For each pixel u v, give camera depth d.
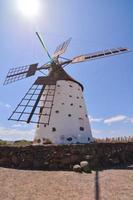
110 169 14.23
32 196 9.16
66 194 9.41
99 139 22.11
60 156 14.34
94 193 9.55
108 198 8.95
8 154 14.87
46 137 18.83
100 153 15.55
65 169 13.80
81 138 19.19
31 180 11.37
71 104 19.97
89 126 20.73
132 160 18.03
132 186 10.54
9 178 11.65
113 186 10.51
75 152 14.48
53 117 19.30
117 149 17.28
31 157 14.46
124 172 13.36
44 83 20.05
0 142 21.48
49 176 12.10
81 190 9.93
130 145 19.25
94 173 12.93
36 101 19.52
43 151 14.56
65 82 20.56
